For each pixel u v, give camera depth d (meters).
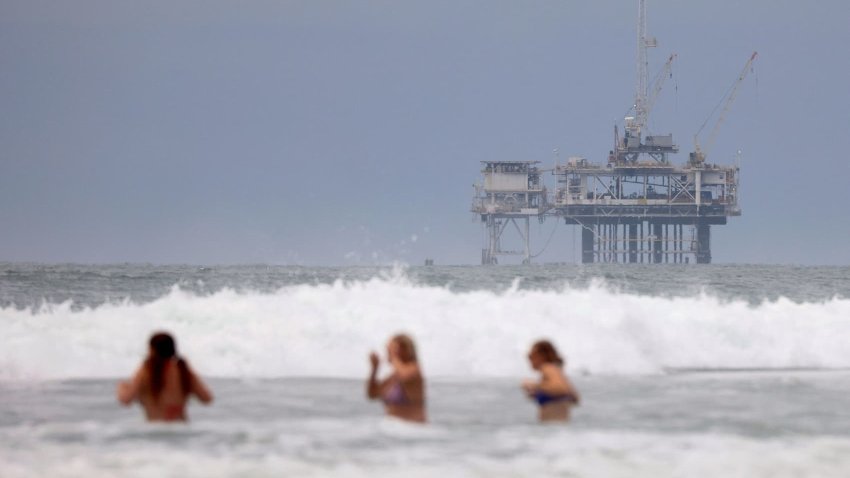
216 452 54.38
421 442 57.59
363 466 51.75
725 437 61.00
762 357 108.25
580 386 86.44
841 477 51.31
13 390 80.12
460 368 96.06
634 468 52.34
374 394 61.84
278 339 99.94
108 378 87.56
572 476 50.53
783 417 69.81
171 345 60.31
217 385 84.44
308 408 71.75
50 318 102.25
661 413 71.19
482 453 55.06
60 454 53.69
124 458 52.88
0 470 50.38
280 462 52.38
